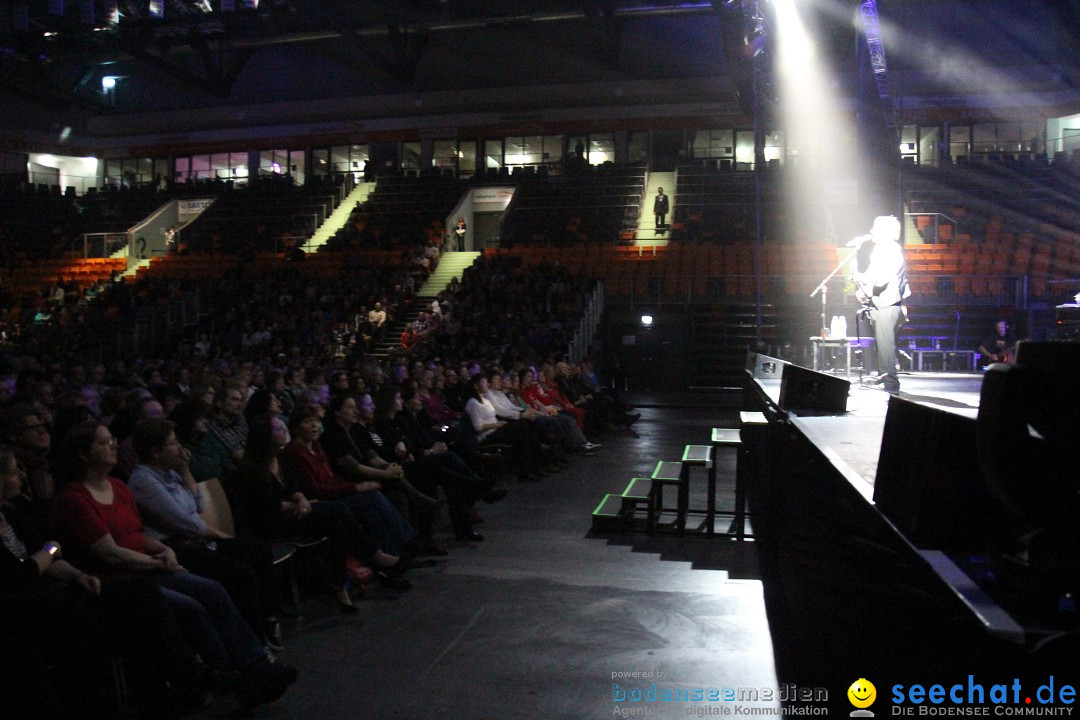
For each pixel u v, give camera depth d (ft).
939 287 67.15
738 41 70.59
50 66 102.12
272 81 108.37
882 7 89.30
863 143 71.87
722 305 69.77
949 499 5.29
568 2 84.64
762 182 90.43
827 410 16.97
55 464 13.60
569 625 14.23
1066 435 4.22
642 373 70.74
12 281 90.07
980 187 85.30
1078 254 71.31
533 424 32.27
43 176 111.24
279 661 12.66
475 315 63.46
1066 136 89.30
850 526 7.77
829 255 74.90
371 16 89.97
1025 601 4.29
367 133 106.22
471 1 86.74
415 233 90.02
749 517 23.59
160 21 83.35
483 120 102.89
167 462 13.33
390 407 22.39
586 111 99.86
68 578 10.56
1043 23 87.35
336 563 15.35
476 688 11.53
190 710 11.05
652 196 95.35
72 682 10.61
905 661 5.51
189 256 90.89
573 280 68.49
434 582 17.11
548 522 23.09
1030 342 4.35
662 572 17.78
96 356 66.80
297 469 16.78
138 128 112.37
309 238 93.40
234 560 12.66
